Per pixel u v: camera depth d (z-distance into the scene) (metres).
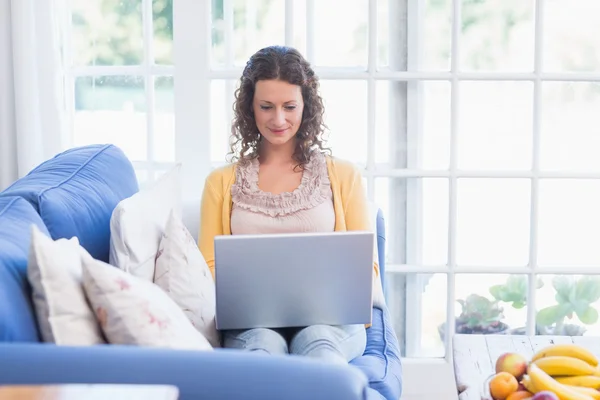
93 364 1.27
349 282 1.95
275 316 1.98
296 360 1.33
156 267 1.96
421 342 3.33
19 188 1.95
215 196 2.44
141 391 1.06
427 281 3.28
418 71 3.10
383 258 2.69
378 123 3.21
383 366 2.13
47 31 3.01
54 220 1.87
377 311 2.49
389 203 3.27
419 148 3.22
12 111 3.03
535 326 3.33
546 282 3.31
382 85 3.19
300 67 2.38
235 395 1.28
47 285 1.45
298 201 2.37
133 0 3.42
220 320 1.96
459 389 1.78
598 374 1.72
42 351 1.28
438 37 3.16
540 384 1.64
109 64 3.44
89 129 3.46
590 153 3.22
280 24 3.16
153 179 3.31
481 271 3.18
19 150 3.01
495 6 3.15
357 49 3.15
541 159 3.24
